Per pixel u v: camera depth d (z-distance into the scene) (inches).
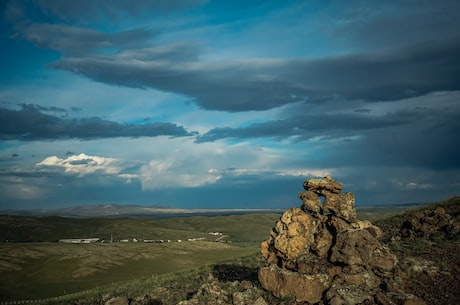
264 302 965.8
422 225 1337.4
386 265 984.9
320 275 969.5
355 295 898.1
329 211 1071.6
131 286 1755.7
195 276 1638.8
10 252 5723.4
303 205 1128.2
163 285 1566.2
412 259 1072.8
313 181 1119.0
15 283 3870.6
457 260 1051.3
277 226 1109.1
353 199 1075.3
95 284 3476.9
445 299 887.7
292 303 946.7
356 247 995.9
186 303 1058.1
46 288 3294.8
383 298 868.6
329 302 894.4
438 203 1769.2
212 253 5792.3
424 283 962.7
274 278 1020.5
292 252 1039.6
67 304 1729.8
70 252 5949.8
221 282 1258.6
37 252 5880.9
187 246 6619.1
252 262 1724.9
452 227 1267.2
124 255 5378.9
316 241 1046.4
